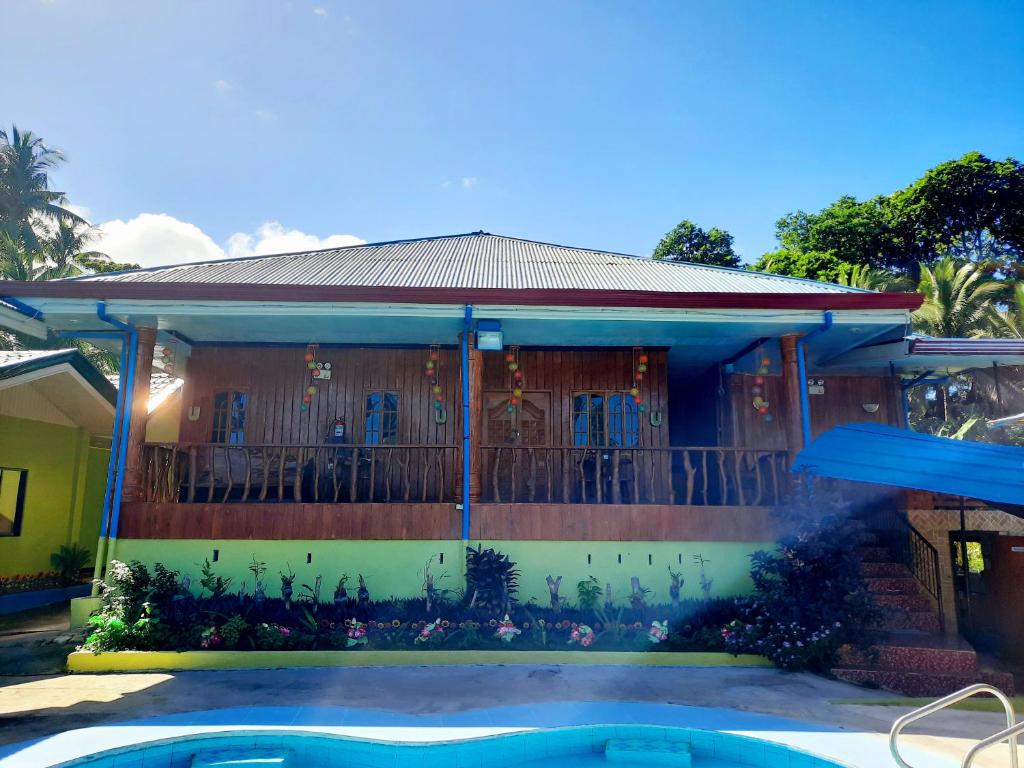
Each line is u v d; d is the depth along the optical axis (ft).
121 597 26.30
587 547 29.32
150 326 30.71
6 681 23.03
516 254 42.27
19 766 15.25
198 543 28.81
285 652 24.89
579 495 37.01
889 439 26.86
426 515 29.19
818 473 25.25
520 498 36.83
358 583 28.63
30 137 105.19
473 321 30.09
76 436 44.70
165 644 25.26
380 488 36.32
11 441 38.83
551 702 20.62
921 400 86.28
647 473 37.22
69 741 16.72
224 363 37.40
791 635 24.36
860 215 108.68
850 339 33.53
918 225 108.47
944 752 16.62
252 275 32.94
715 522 29.60
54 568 42.19
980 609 27.84
